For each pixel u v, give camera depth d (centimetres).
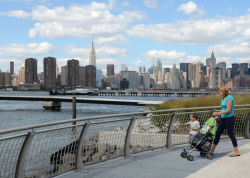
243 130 1038
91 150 638
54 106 8106
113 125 687
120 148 715
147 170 615
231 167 643
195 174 586
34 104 10488
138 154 765
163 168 632
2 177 445
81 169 600
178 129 902
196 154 782
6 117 5244
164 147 855
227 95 742
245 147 870
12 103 11338
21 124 4216
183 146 883
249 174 587
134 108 7950
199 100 1839
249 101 1647
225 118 739
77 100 7644
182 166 652
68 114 6016
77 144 598
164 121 836
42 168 516
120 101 6925
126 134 726
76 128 589
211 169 626
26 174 491
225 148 859
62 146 554
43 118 5100
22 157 475
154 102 6172
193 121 794
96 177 561
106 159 674
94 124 629
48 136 521
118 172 598
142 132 786
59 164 552
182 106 1781
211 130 730
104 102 7294
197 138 732
